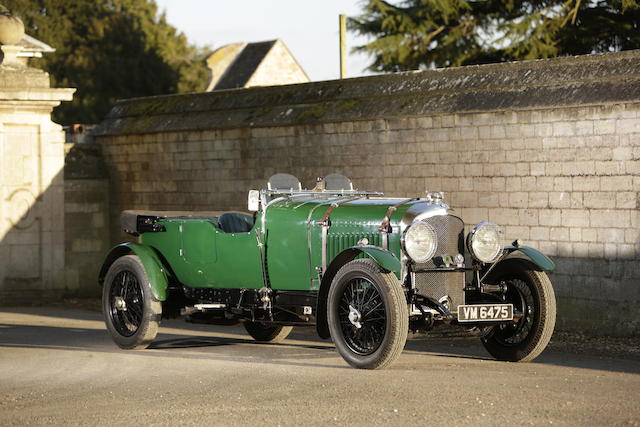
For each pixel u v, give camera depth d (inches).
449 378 304.8
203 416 255.8
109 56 1732.3
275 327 423.2
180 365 344.5
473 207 500.1
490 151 491.8
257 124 598.2
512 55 1091.9
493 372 319.3
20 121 649.6
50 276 666.8
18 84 641.6
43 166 659.4
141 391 293.0
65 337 448.8
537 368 333.1
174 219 403.9
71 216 687.1
